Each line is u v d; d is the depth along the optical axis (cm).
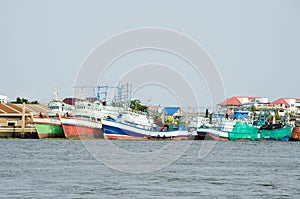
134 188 5956
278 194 5697
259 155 12225
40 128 18338
